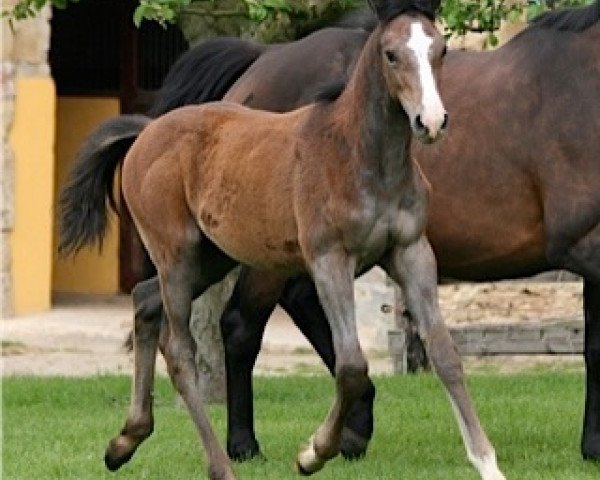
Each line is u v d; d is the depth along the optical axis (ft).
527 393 61.36
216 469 39.68
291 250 38.70
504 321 73.67
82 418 56.18
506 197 43.45
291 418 55.42
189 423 54.08
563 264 43.11
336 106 38.01
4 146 86.99
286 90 47.70
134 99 95.35
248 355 46.29
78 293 95.71
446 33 54.80
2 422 54.80
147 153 42.01
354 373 36.78
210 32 67.05
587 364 44.09
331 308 37.37
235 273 59.93
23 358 78.33
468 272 45.01
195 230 41.19
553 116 42.75
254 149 39.42
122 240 95.35
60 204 44.52
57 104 95.66
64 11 95.81
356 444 45.44
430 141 35.04
